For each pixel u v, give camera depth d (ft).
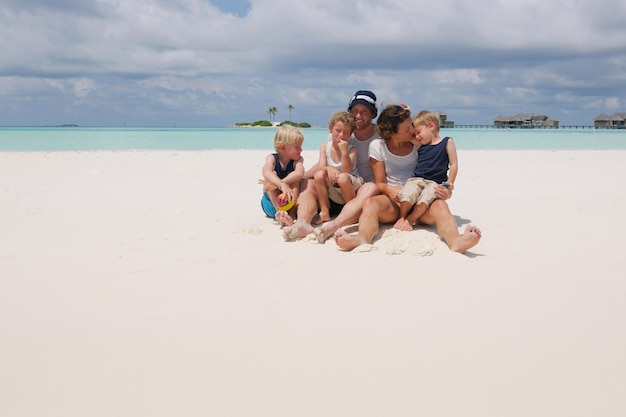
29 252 12.88
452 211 18.74
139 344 7.78
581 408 6.15
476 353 7.44
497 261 11.96
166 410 6.15
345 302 9.37
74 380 6.81
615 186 26.89
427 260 12.00
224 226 16.05
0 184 26.71
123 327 8.36
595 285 10.24
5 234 14.90
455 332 8.11
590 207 19.66
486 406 6.19
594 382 6.70
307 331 8.18
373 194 14.97
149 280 10.62
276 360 7.27
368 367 7.07
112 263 11.85
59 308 9.16
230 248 13.15
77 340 7.92
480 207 19.67
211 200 21.81
